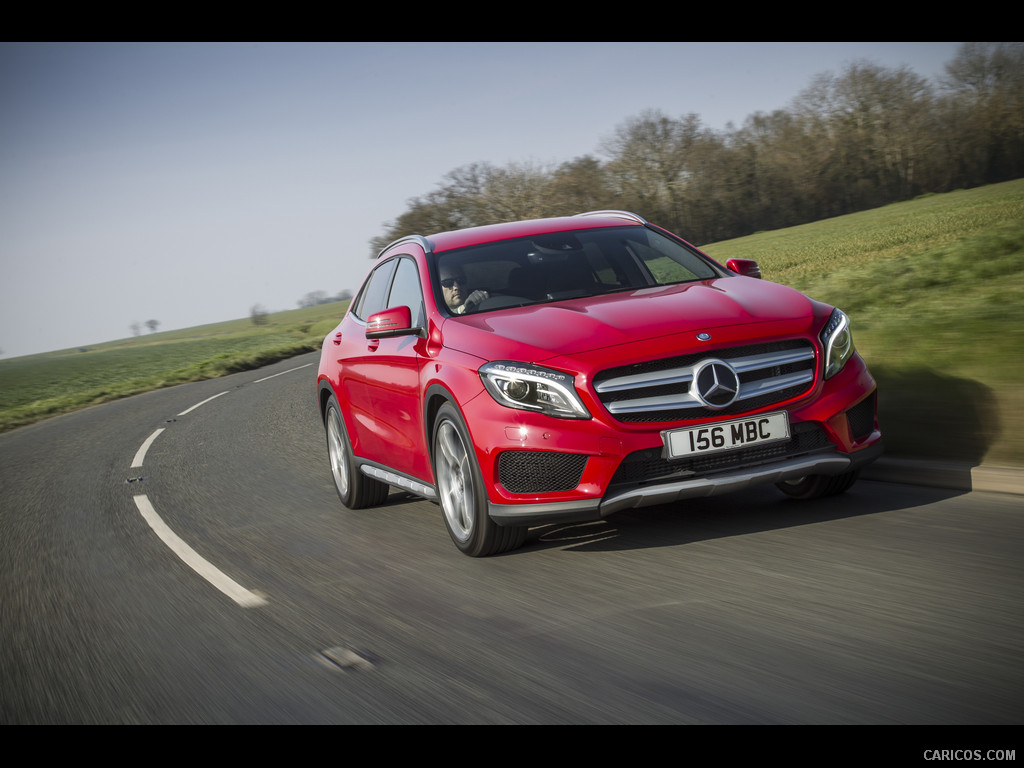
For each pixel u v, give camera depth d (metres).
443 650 3.54
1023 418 5.58
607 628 3.52
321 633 3.96
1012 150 75.38
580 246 5.61
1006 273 14.98
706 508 5.14
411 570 4.77
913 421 5.98
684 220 74.50
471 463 4.51
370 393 5.89
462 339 4.73
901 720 2.48
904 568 3.73
